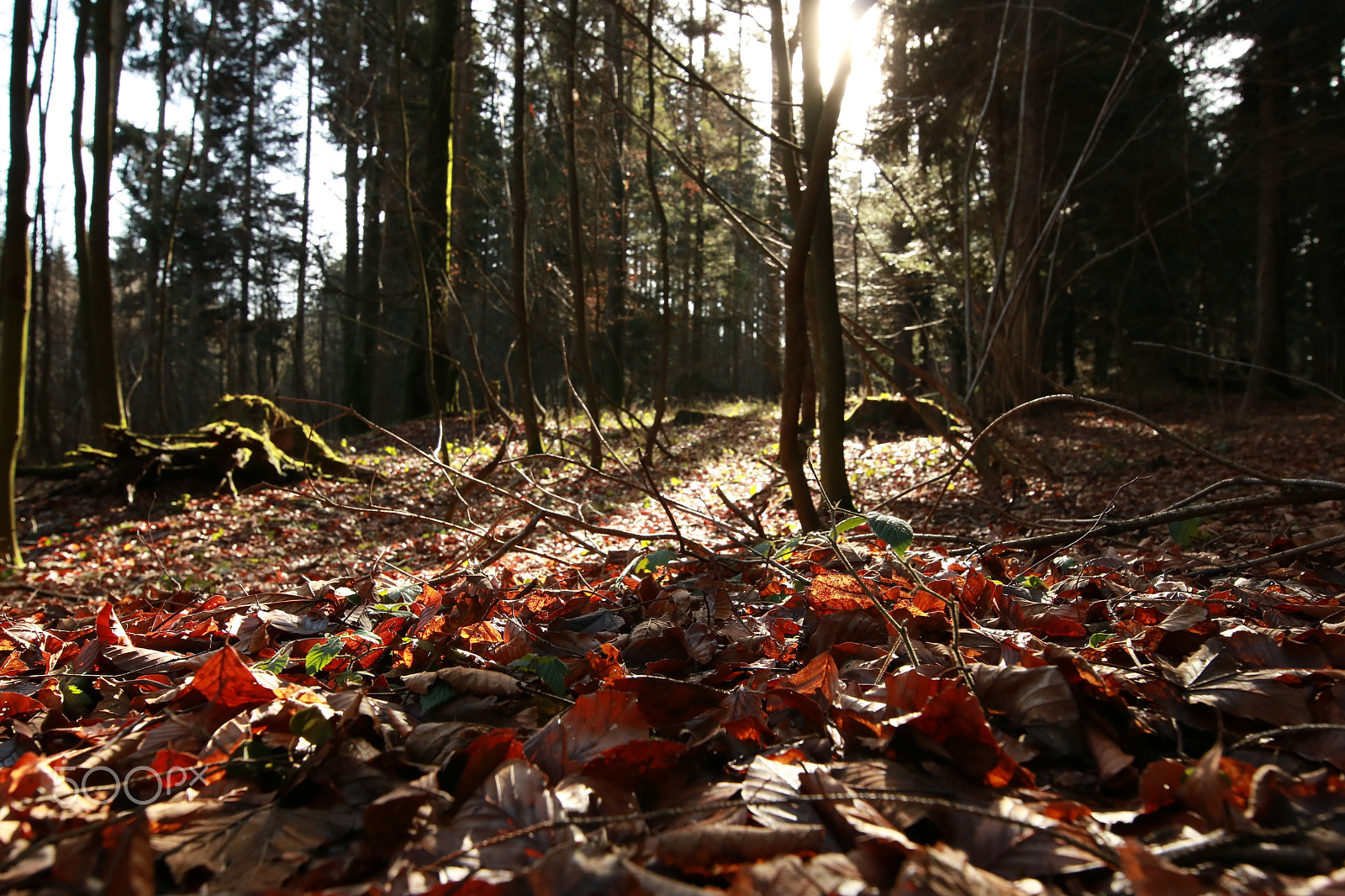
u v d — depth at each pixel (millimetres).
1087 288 22547
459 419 16547
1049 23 9938
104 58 11930
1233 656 1774
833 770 1371
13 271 7168
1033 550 3688
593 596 2936
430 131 16578
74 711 2014
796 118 8578
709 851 1113
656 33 9594
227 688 1668
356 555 7215
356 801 1338
